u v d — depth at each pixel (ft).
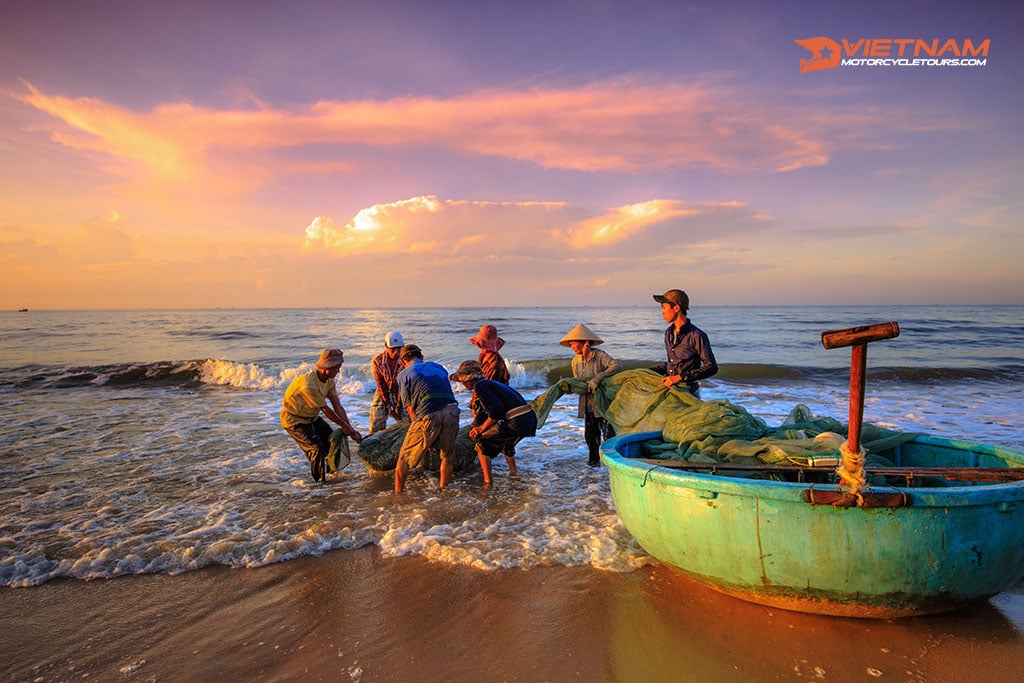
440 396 19.98
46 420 34.27
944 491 9.56
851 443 9.75
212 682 9.74
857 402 9.62
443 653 10.55
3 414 36.40
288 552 14.89
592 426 22.98
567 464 23.82
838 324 169.37
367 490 20.29
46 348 93.66
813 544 9.97
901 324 150.41
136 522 17.16
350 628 11.45
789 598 10.74
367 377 54.49
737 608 11.75
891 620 11.01
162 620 11.80
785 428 15.61
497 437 20.33
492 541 15.47
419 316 262.26
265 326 167.84
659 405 17.67
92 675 9.95
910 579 9.81
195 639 11.09
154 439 28.91
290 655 10.53
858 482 9.65
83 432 30.66
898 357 74.59
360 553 14.97
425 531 16.20
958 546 9.65
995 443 26.04
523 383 55.93
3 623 11.69
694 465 12.23
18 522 17.12
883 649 10.22
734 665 9.91
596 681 9.61
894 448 14.67
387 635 11.18
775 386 49.98
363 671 10.03
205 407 39.40
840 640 10.52
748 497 10.35
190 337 121.49
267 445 27.53
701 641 10.66
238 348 95.35
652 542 12.02
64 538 15.93
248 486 20.80
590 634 11.05
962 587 9.96
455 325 168.35
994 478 10.88
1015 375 54.19
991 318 191.21
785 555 10.18
